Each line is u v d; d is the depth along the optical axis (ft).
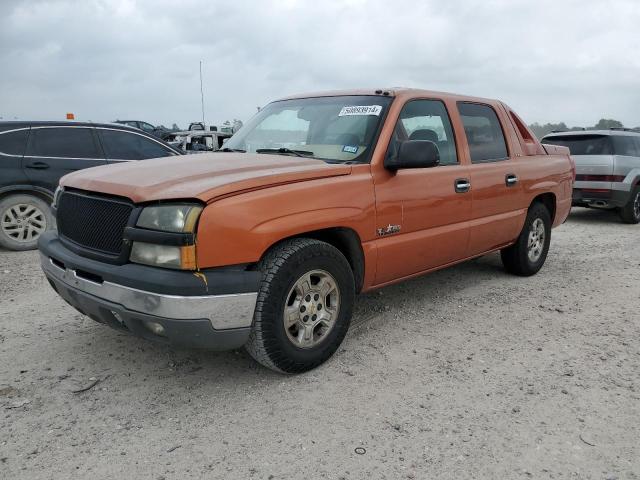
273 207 10.39
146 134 26.81
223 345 10.20
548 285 18.71
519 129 19.26
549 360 12.51
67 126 24.64
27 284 18.33
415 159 12.35
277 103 16.17
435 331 14.23
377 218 12.57
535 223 19.22
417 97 14.43
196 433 9.47
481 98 17.33
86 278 10.59
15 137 23.44
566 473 8.46
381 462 8.69
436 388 11.10
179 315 9.44
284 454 8.88
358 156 12.75
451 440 9.30
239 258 9.91
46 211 24.26
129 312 9.77
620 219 34.88
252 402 10.51
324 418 9.96
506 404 10.50
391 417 10.00
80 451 8.93
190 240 9.42
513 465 8.64
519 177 17.60
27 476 8.30
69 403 10.42
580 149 34.12
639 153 34.50
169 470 8.48
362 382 11.34
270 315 10.54
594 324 14.92
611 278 19.81
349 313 12.19
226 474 8.39
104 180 10.84
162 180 10.30
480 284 18.66
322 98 15.02
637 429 9.69
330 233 12.10
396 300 16.70
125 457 8.79
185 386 11.12
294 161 12.08
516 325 14.76
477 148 16.37
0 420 9.78
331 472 8.44
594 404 10.53
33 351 12.70
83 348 12.88
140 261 9.80
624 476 8.41
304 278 11.11
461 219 15.29
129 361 12.22
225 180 10.21
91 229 10.69
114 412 10.14
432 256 14.62
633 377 11.69
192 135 57.31
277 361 10.96
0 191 22.98
